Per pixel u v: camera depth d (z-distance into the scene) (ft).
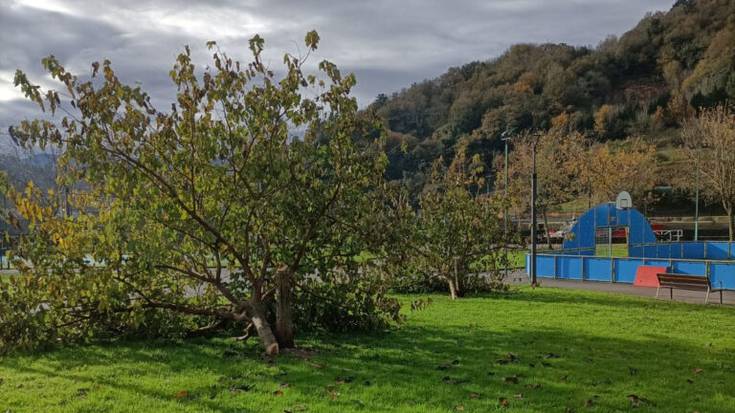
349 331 36.37
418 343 32.65
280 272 30.73
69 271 29.37
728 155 159.53
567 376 25.32
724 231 194.90
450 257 57.36
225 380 23.85
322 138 32.63
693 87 327.47
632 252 111.96
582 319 41.96
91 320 31.68
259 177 29.76
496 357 29.07
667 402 21.91
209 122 29.55
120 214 27.43
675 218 222.69
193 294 38.06
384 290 34.88
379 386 23.25
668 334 36.11
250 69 29.73
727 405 21.57
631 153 213.66
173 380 23.81
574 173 180.24
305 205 31.58
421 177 120.78
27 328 28.84
